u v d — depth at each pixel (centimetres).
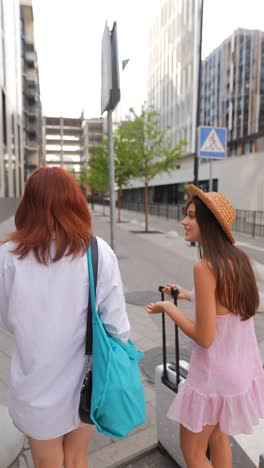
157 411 239
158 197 4369
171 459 237
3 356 383
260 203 2142
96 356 142
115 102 430
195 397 170
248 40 2494
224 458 189
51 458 155
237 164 2408
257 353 179
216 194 168
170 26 3803
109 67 420
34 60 4741
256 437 256
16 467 227
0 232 1293
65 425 147
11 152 2134
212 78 2973
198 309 159
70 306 142
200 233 166
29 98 4731
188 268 860
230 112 2714
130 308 554
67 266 141
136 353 160
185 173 3469
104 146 2562
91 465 231
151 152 1662
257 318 505
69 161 13238
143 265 891
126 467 232
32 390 142
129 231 1698
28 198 146
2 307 150
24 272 139
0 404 278
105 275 147
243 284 158
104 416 143
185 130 3475
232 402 166
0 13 1744
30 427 145
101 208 4638
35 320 140
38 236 139
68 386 145
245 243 1341
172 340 432
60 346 142
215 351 165
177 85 3653
